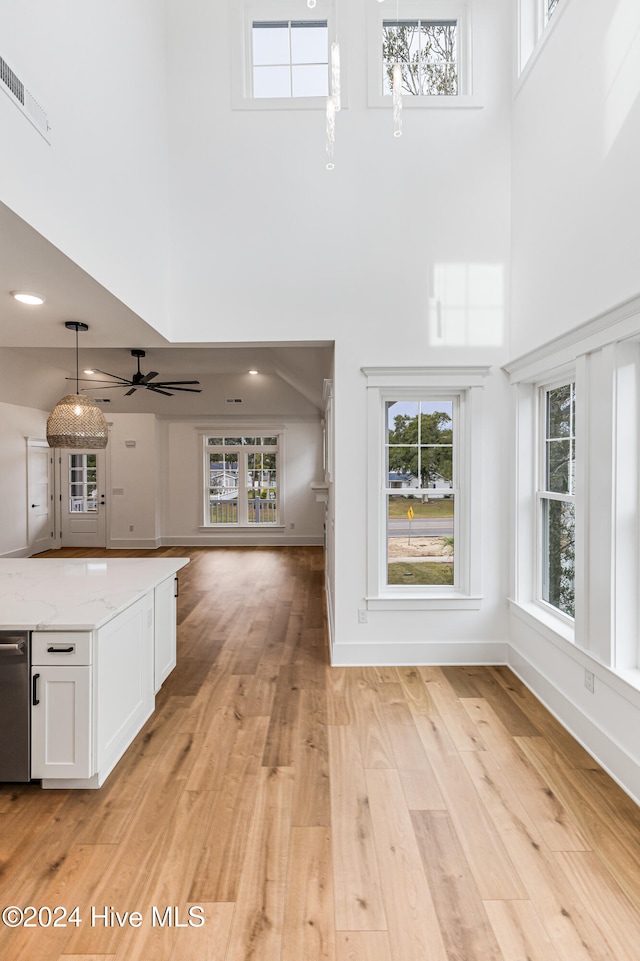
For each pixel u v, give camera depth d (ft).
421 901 5.49
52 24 6.83
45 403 28.25
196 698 10.46
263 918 5.29
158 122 11.12
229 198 11.76
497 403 11.94
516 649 11.64
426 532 12.45
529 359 10.44
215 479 31.81
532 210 10.54
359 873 5.88
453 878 5.80
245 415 30.86
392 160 11.75
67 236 7.26
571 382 10.02
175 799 7.23
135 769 7.97
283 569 24.18
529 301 10.73
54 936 5.10
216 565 25.23
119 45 9.07
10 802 7.17
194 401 29.78
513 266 11.61
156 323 11.09
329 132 7.02
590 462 8.46
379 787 7.50
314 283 11.82
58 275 8.00
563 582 10.34
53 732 7.27
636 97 7.09
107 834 6.53
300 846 6.30
